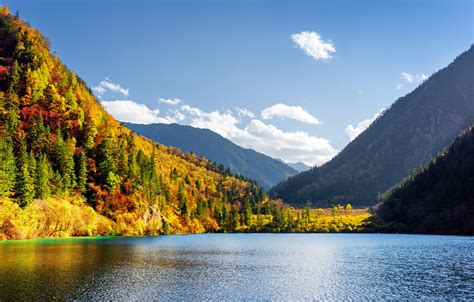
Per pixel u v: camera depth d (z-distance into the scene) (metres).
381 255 112.00
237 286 62.62
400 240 179.25
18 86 195.75
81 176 177.88
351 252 122.19
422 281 68.12
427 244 150.88
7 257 88.19
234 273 75.94
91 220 169.38
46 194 152.00
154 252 112.38
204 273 75.19
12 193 138.62
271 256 109.94
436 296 56.34
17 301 49.53
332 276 73.56
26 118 183.88
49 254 95.56
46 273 68.69
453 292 59.00
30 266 75.88
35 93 197.50
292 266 87.56
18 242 128.38
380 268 84.50
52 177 161.62
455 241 166.75
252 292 58.31
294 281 67.88
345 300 53.91
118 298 52.66
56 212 151.25
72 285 59.28
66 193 166.25
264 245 155.00
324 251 126.69
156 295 55.00
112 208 186.25
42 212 147.00
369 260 99.56
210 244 156.88
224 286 62.38
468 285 64.44
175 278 68.50
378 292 59.03
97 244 130.38
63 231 154.38
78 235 161.25
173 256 103.62
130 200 196.38
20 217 137.12
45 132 178.50
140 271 74.81
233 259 100.50
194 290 58.88
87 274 68.75
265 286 63.03
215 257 104.88
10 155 140.25
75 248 112.62
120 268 77.38
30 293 53.62
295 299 54.38
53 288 56.91
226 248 137.38
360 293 58.34
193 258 100.69
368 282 67.25
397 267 86.00
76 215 161.25
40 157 156.62
